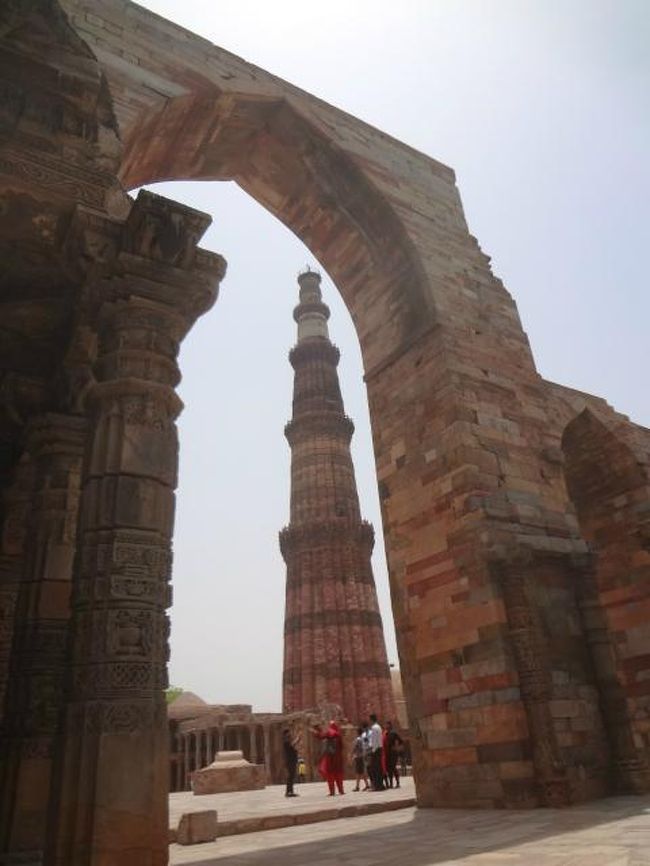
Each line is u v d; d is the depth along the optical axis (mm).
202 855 8492
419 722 13453
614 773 11859
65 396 9148
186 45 16031
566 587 13602
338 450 43625
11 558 10461
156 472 6254
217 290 7227
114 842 4719
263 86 17047
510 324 17906
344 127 18578
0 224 6785
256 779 23656
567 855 6086
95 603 5586
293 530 40344
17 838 7047
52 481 9078
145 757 5117
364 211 18172
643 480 20141
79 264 6711
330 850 8062
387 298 17906
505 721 11570
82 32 14227
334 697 34656
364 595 38375
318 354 48500
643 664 18766
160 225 6758
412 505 15195
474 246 19172
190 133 16453
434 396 15469
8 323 8281
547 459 15656
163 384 6652
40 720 7730
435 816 11109
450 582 13523
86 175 7059
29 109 7051
